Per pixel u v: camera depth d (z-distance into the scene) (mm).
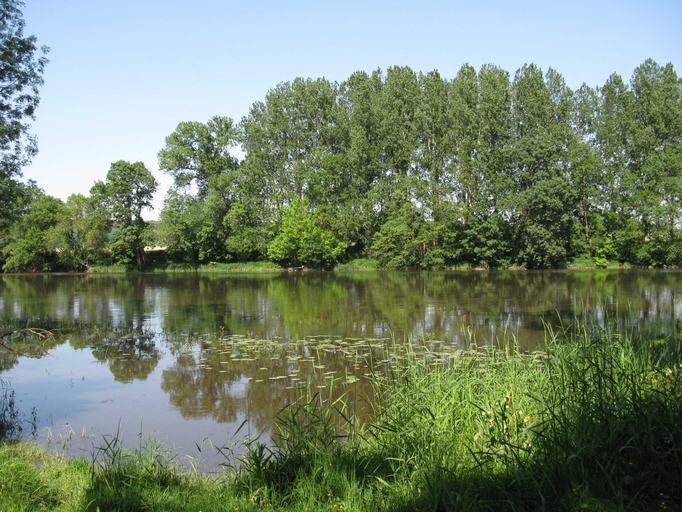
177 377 11398
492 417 5707
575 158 51188
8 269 55875
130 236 56312
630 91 51031
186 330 17484
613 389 5340
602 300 23891
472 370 8477
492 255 50938
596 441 4723
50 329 17938
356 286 33969
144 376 11594
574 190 47406
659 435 4633
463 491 4492
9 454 6680
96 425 8523
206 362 12688
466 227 51875
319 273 50344
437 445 5375
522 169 48344
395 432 5836
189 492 5199
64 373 11961
